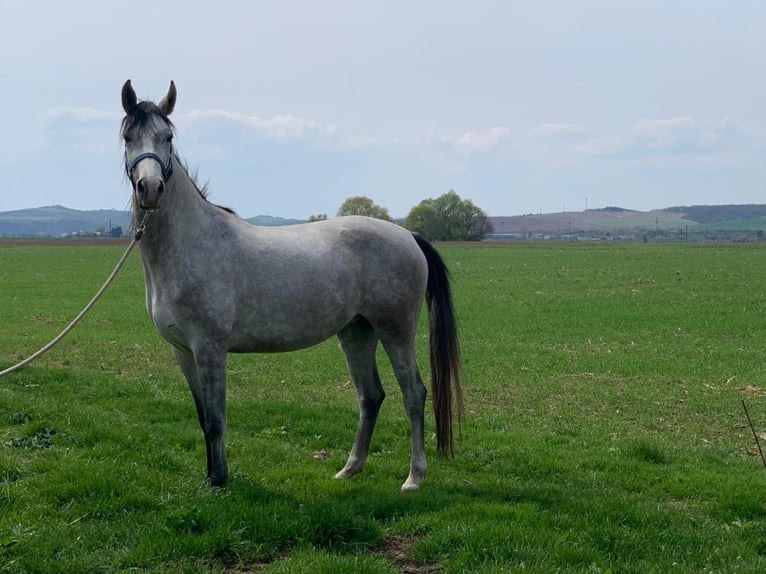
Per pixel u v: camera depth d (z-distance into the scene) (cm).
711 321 1952
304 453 739
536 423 923
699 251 6256
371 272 645
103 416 774
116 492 549
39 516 514
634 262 4653
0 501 532
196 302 572
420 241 693
